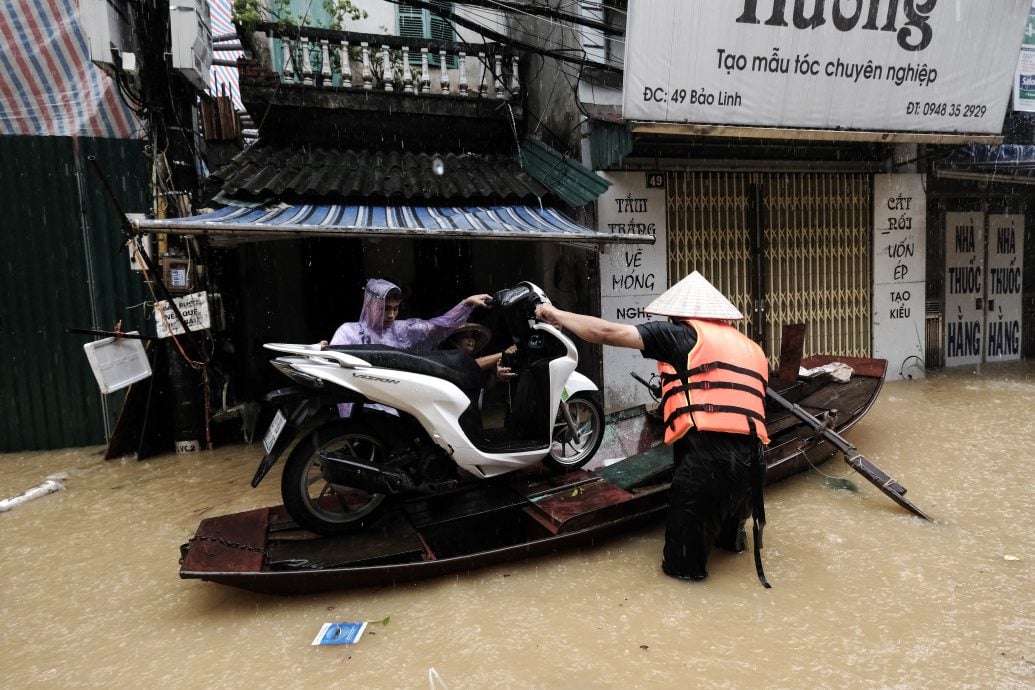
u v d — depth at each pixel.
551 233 5.46
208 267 6.47
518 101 7.78
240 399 7.10
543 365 4.11
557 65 7.21
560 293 7.64
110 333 5.64
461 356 3.88
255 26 6.72
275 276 7.63
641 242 5.84
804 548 3.67
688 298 3.43
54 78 6.89
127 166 6.55
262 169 6.27
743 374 3.25
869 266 8.38
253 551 3.23
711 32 6.03
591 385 4.54
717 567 3.49
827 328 8.23
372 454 3.79
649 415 5.49
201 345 6.19
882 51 6.68
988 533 3.81
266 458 3.38
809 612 3.00
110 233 6.57
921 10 6.68
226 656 2.80
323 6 7.11
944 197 9.11
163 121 5.85
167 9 5.74
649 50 5.91
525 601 3.16
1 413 6.41
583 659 2.68
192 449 6.23
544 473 4.36
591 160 6.91
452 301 8.22
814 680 2.51
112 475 5.60
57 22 6.77
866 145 8.16
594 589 3.26
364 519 3.62
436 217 5.77
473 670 2.62
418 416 3.60
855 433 6.02
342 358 3.42
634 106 6.03
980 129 7.40
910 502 4.31
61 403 6.56
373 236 5.05
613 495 3.83
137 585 3.54
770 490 4.65
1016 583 3.21
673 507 3.30
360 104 7.09
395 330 4.25
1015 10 7.04
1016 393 7.57
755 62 6.27
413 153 7.50
